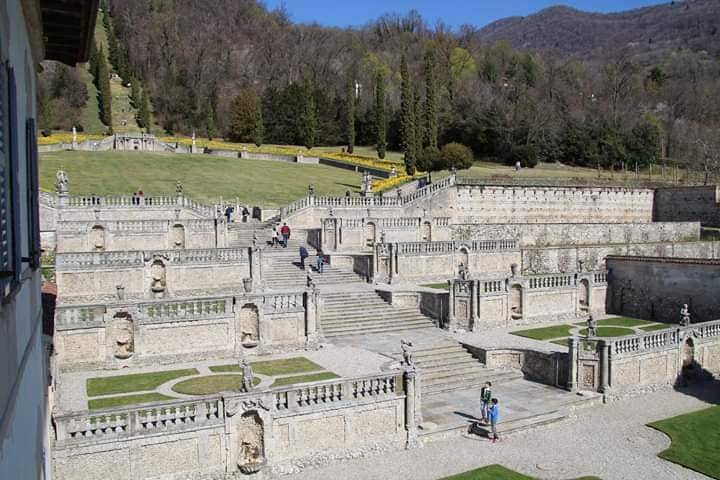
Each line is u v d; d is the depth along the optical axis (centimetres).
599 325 5225
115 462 2372
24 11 1091
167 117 15825
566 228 7938
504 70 16688
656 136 12888
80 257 4456
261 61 18012
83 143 11438
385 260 5638
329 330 4478
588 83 16288
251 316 3953
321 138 14225
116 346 3594
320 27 19750
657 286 5619
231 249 5003
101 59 14650
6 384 673
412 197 7775
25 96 1091
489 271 6284
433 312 4900
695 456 2934
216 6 19862
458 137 12912
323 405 2772
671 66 19000
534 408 3481
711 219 9225
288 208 7000
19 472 768
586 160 12525
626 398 3856
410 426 3008
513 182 8775
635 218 9656
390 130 13550
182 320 3731
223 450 2573
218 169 9738
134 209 6328
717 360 4425
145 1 19138
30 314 1082
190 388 3166
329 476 2675
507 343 4366
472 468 2786
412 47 18575
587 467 2823
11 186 772
